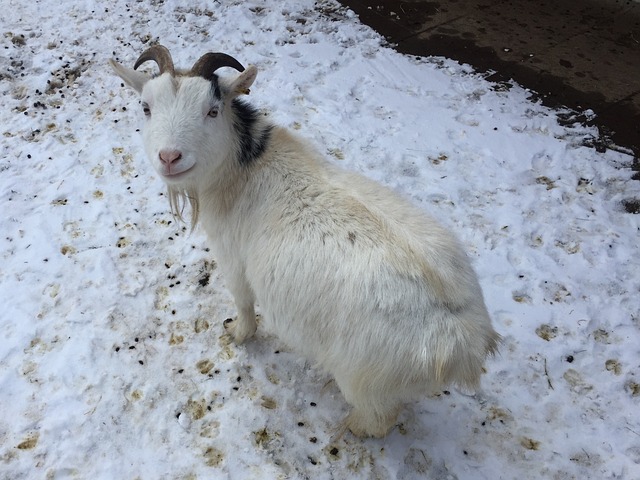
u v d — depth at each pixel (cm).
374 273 255
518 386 361
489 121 565
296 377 362
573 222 468
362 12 731
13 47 638
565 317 398
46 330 378
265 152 307
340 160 509
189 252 433
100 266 419
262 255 289
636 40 695
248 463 320
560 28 713
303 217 281
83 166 498
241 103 314
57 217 453
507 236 453
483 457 329
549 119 571
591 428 341
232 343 379
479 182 499
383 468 322
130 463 317
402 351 250
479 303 271
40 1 723
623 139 553
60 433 327
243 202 304
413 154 522
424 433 338
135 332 381
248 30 679
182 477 313
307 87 596
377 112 570
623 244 449
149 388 351
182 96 272
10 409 337
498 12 740
